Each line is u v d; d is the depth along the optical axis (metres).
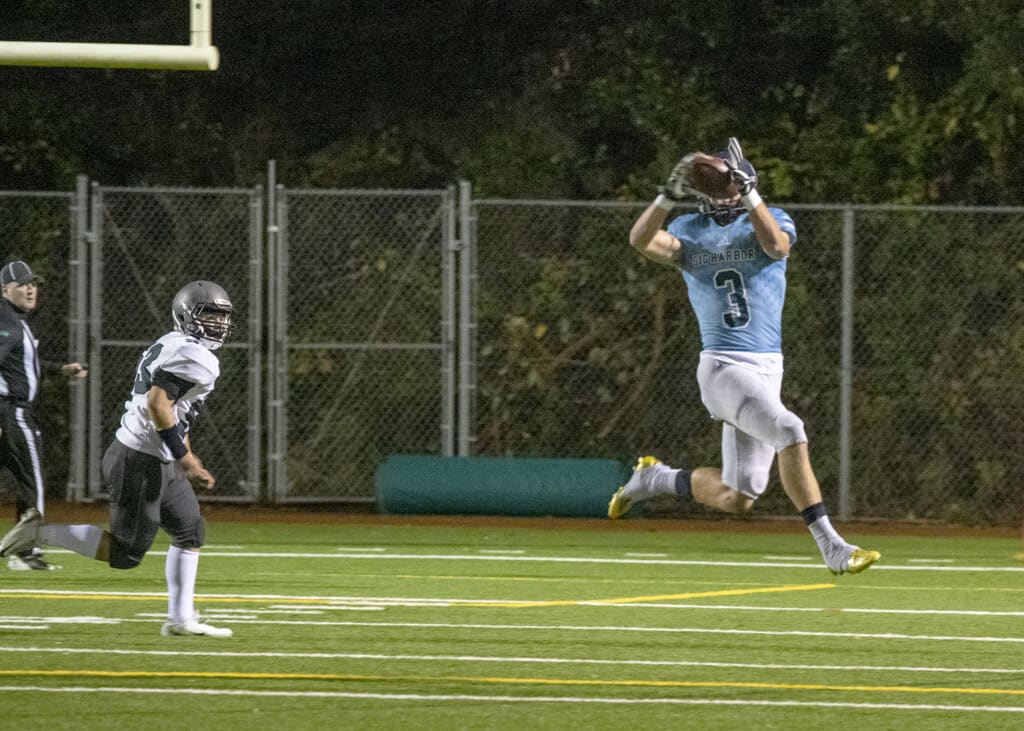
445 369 49.31
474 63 66.00
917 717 20.67
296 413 54.78
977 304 54.38
